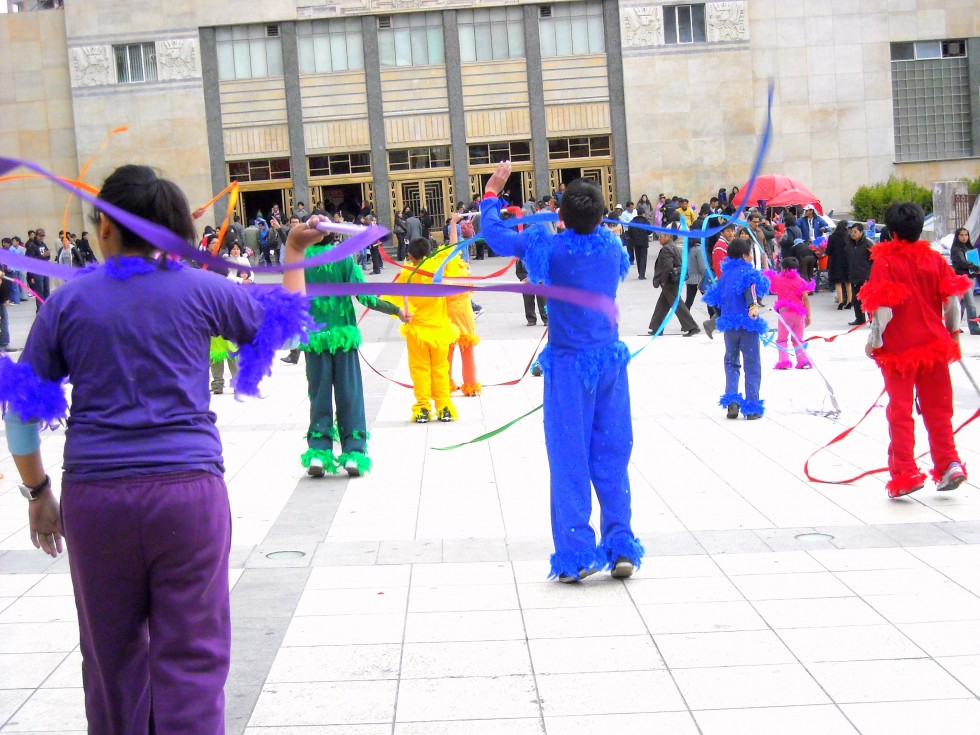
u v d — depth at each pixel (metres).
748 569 5.86
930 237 23.75
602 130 37.09
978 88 38.16
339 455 8.60
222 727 3.29
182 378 3.29
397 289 3.22
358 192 37.44
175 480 3.20
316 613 5.40
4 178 2.89
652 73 36.97
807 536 6.45
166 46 36.19
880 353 7.11
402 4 36.44
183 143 36.47
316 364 8.38
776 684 4.40
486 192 5.91
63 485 3.25
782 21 37.41
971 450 8.63
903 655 4.64
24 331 23.89
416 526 6.96
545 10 36.91
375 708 4.30
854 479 7.74
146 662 3.44
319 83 36.72
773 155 37.66
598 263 5.60
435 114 37.00
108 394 3.24
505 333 19.14
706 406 11.16
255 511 7.49
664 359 15.01
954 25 37.91
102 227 3.38
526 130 37.09
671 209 27.95
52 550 3.61
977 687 4.30
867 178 38.00
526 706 4.28
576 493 5.70
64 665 4.83
